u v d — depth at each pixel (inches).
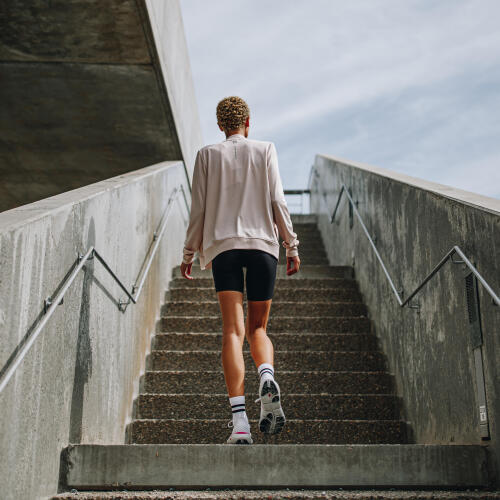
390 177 174.4
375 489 99.0
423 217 139.1
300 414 153.7
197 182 113.0
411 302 147.9
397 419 155.2
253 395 156.2
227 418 152.9
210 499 85.0
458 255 115.1
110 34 184.5
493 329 98.1
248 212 110.0
